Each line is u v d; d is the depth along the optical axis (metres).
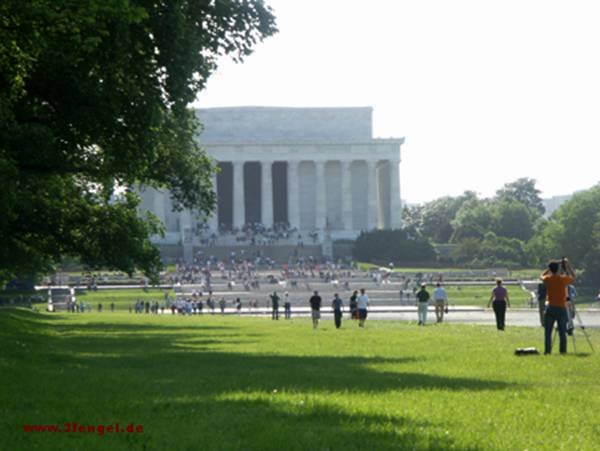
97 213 65.38
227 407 21.06
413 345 44.84
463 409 20.94
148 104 44.50
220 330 66.81
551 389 24.88
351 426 18.36
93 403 21.95
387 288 171.25
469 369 31.06
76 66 43.06
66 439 16.81
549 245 194.62
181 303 135.25
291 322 86.62
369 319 102.00
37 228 62.69
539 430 18.34
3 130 44.28
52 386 25.91
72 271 194.75
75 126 45.78
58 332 63.88
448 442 16.77
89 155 53.41
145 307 141.25
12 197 45.81
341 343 47.69
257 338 54.25
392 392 24.06
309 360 35.56
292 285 175.25
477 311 129.75
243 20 46.25
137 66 43.59
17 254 69.50
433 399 22.75
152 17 41.91
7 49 39.78
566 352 37.28
